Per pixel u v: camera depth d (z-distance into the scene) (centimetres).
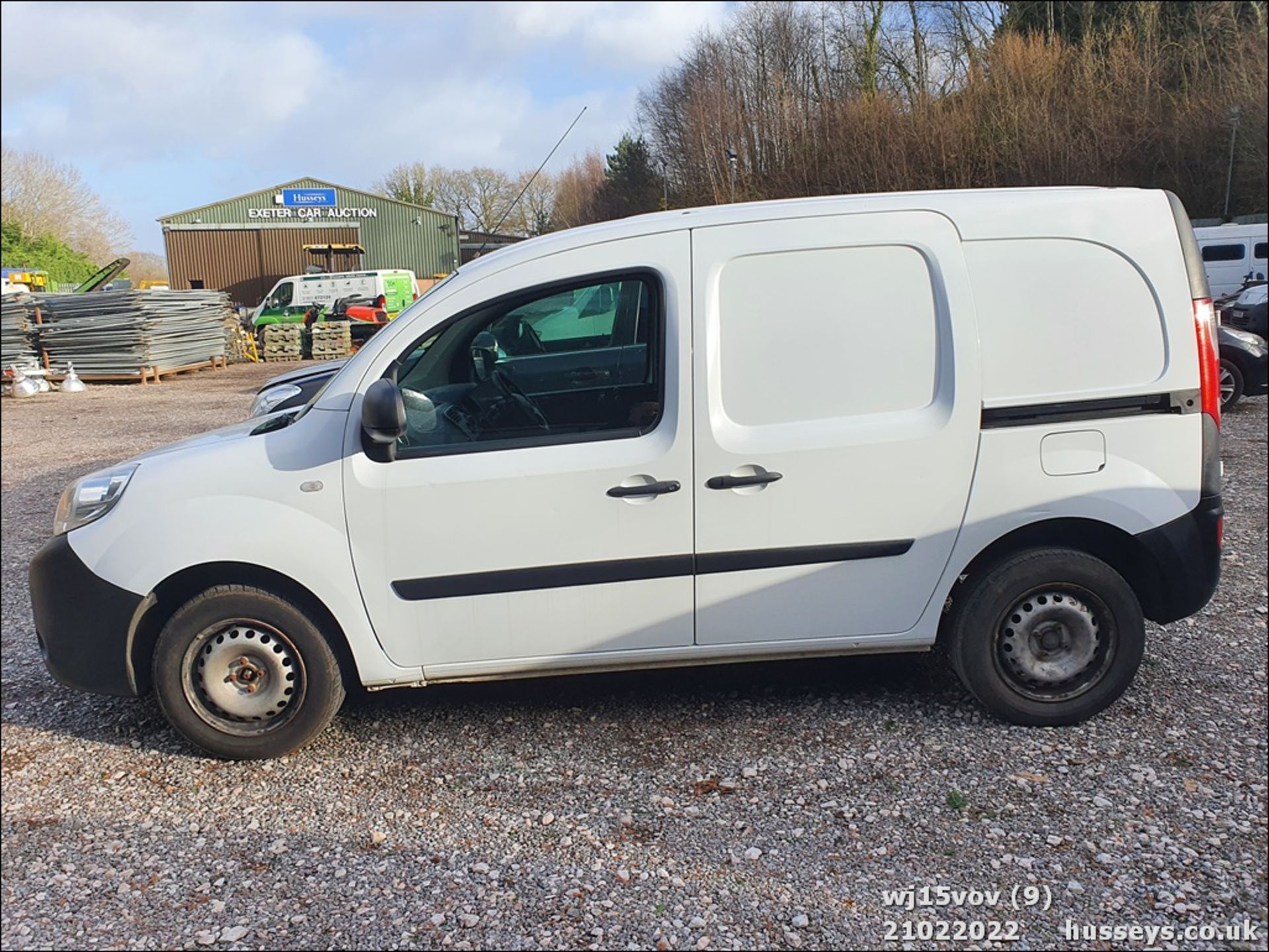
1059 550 353
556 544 345
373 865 302
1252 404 1154
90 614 354
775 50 3180
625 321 346
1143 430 347
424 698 414
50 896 296
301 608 355
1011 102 2617
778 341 341
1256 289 1304
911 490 345
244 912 283
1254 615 469
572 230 359
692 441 340
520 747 368
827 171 2836
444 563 346
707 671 427
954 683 402
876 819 311
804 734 366
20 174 5400
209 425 1400
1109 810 310
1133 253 345
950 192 352
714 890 282
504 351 348
